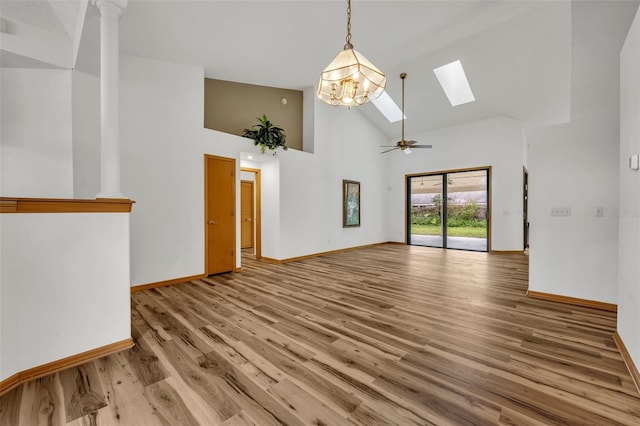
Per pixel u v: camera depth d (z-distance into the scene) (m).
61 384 1.67
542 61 4.59
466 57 4.91
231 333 2.36
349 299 3.27
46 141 2.99
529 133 3.33
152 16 2.94
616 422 1.37
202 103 4.32
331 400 1.53
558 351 2.06
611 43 2.59
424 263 5.46
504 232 6.70
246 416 1.41
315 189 6.26
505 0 3.36
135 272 3.60
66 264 1.88
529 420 1.38
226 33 3.42
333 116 6.75
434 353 2.03
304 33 3.59
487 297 3.34
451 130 7.43
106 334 2.03
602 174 2.91
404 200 8.34
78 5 2.52
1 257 1.62
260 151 5.14
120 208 2.12
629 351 1.85
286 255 5.62
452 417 1.40
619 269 2.14
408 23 3.62
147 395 1.57
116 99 2.25
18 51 2.68
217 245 4.53
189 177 4.15
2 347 1.60
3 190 2.85
